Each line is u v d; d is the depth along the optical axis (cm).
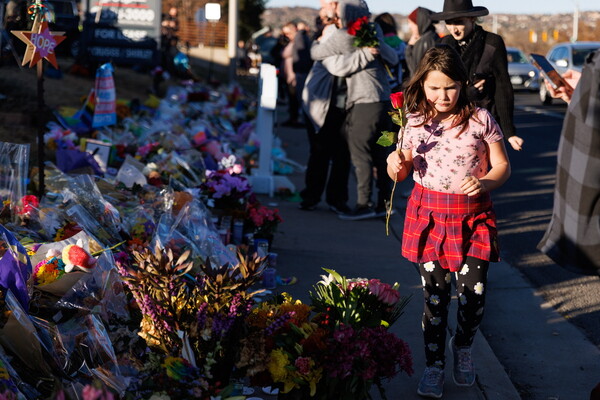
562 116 1995
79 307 324
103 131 871
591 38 7250
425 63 346
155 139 841
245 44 4459
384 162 763
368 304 345
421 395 371
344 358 304
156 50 1523
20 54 1116
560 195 319
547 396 391
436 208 360
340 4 729
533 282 586
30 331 290
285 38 1762
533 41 6581
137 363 312
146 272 311
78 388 287
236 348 305
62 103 1048
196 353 301
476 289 364
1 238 329
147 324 312
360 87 734
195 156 775
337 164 788
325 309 341
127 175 620
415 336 446
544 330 484
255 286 511
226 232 544
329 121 771
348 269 582
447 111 356
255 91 2408
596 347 456
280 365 304
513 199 923
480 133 352
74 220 432
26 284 326
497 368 409
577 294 554
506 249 686
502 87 490
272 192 883
